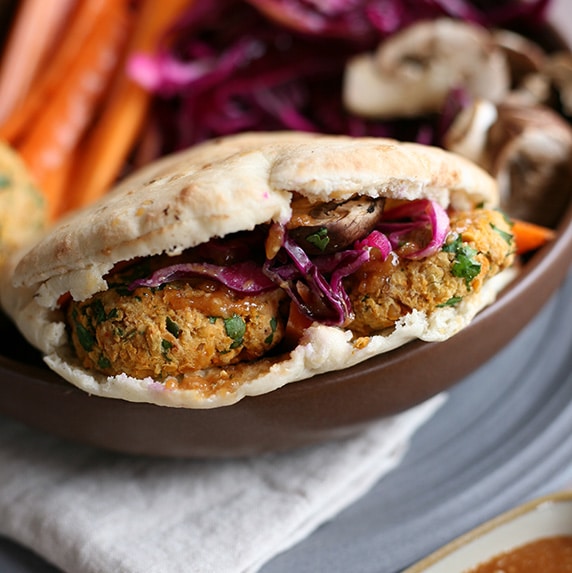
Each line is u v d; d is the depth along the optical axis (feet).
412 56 1.61
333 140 1.18
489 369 1.39
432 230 1.10
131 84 1.68
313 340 1.07
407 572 1.12
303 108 1.77
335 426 1.15
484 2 1.78
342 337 1.08
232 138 1.34
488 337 1.16
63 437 1.22
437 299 1.09
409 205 1.13
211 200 1.02
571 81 1.55
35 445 1.29
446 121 1.58
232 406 1.09
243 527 1.17
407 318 1.09
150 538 1.17
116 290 1.09
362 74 1.62
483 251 1.11
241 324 1.08
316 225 1.07
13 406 1.19
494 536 1.15
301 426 1.13
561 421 1.31
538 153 1.43
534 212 1.47
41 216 1.39
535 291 1.21
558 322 1.44
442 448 1.30
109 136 1.64
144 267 1.10
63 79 1.68
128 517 1.19
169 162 1.31
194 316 1.07
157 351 1.06
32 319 1.14
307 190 1.04
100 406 1.12
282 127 1.73
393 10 1.75
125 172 1.73
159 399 1.07
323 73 1.75
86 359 1.11
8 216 1.34
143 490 1.23
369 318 1.10
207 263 1.09
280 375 1.07
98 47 1.71
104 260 1.05
